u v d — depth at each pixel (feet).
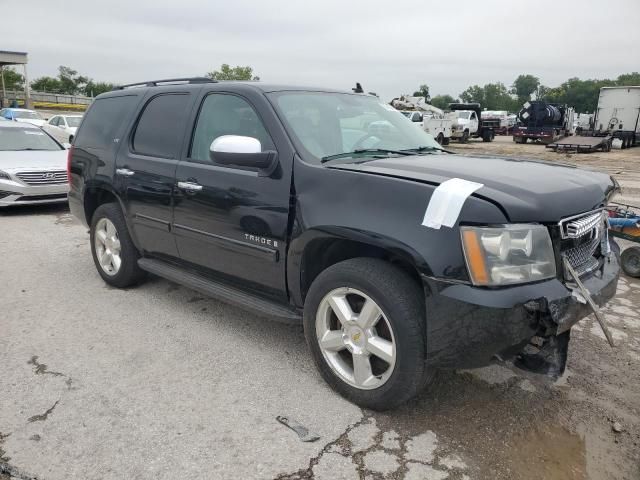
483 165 10.41
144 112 14.58
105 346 12.26
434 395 10.38
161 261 14.52
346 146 11.44
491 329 8.05
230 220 11.41
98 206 16.96
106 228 16.07
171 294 15.70
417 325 8.70
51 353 11.87
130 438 8.90
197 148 12.67
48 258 19.49
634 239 17.99
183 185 12.50
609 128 99.96
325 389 10.47
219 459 8.41
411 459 8.49
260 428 9.20
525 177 9.50
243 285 11.91
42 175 27.96
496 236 8.07
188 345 12.36
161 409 9.75
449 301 8.19
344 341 9.80
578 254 9.44
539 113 105.81
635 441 9.18
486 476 8.18
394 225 8.70
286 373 11.10
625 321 14.24
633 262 17.93
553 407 10.12
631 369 11.65
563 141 85.25
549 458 8.68
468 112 111.75
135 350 12.07
